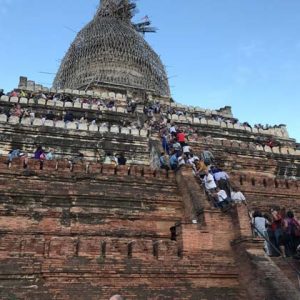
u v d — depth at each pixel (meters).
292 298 11.03
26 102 28.89
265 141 32.50
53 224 15.16
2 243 11.87
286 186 20.56
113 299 7.80
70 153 22.84
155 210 17.08
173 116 32.56
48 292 11.20
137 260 12.28
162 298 11.87
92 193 16.59
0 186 15.95
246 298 12.36
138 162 23.55
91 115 29.44
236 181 19.97
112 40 44.09
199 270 12.66
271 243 13.63
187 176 18.27
